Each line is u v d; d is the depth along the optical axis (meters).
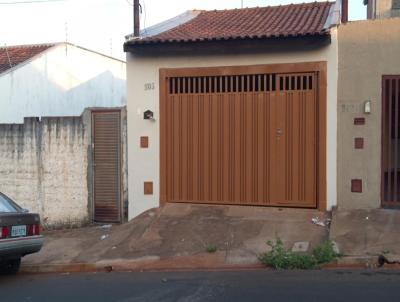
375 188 10.62
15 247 8.48
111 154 12.33
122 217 12.23
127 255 9.74
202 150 11.54
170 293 7.20
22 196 13.03
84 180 12.55
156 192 11.75
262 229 10.22
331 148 10.80
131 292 7.38
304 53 10.89
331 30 10.73
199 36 11.41
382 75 10.58
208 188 11.52
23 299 7.30
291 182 11.07
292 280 7.65
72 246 10.71
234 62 11.26
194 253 9.52
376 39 10.59
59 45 21.92
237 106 11.34
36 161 12.90
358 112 10.68
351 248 8.99
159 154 11.72
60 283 8.34
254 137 11.24
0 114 19.95
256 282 7.61
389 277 7.63
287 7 13.94
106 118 12.35
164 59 11.62
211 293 7.09
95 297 7.20
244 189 11.31
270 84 11.13
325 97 10.79
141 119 11.80
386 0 14.12
